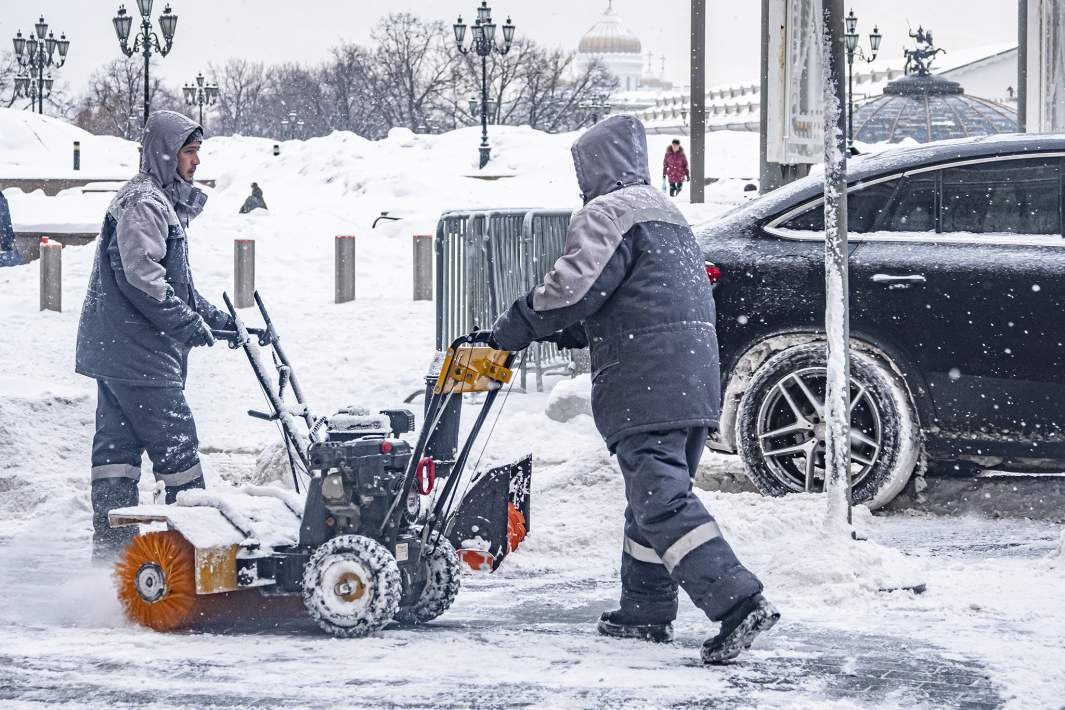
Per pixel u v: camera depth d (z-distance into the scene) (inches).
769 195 381.1
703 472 396.5
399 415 244.5
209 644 221.3
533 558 308.0
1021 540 318.0
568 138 2544.3
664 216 218.4
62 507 362.3
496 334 221.6
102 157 2805.1
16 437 390.6
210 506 239.5
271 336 290.5
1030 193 349.1
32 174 2338.8
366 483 231.0
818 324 359.9
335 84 5093.5
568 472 342.6
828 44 275.3
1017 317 340.8
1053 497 353.1
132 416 294.8
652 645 220.1
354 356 629.3
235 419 523.8
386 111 4857.3
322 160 2187.5
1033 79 737.0
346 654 213.2
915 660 206.7
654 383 211.5
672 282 214.5
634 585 223.5
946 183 355.3
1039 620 233.9
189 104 3065.9
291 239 981.8
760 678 197.0
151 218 288.2
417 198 1707.7
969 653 210.8
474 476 284.0
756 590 203.0
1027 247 344.8
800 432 360.8
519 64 4699.8
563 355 609.6
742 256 368.5
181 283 295.0
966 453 347.3
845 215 274.4
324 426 288.7
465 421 489.4
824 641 219.1
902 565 259.6
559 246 568.4
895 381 350.0
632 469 212.8
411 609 238.5
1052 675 198.1
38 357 650.2
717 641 204.2
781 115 526.9
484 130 2309.3
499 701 185.3
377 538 232.4
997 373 342.6
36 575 288.7
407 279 913.5
